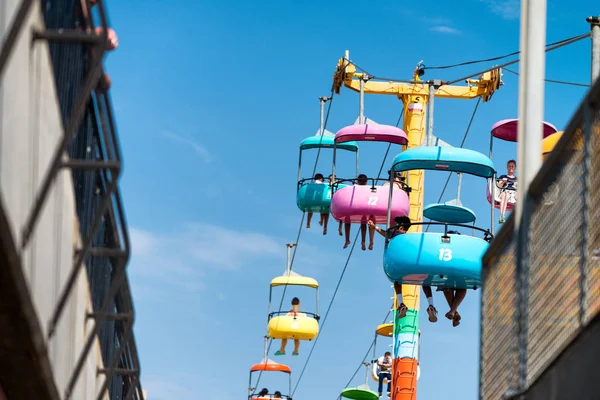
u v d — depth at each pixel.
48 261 8.11
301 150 27.75
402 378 23.78
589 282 8.07
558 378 8.36
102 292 11.02
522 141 10.02
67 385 9.20
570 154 8.49
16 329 7.54
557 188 8.71
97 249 9.38
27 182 7.25
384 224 23.66
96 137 9.91
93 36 7.22
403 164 20.06
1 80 6.37
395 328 24.03
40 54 7.55
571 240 8.38
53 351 8.52
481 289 10.41
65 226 8.77
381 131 23.02
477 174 19.88
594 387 7.78
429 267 19.28
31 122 7.34
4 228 6.39
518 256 9.35
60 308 8.26
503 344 9.62
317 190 27.30
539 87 10.15
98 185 10.23
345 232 24.48
